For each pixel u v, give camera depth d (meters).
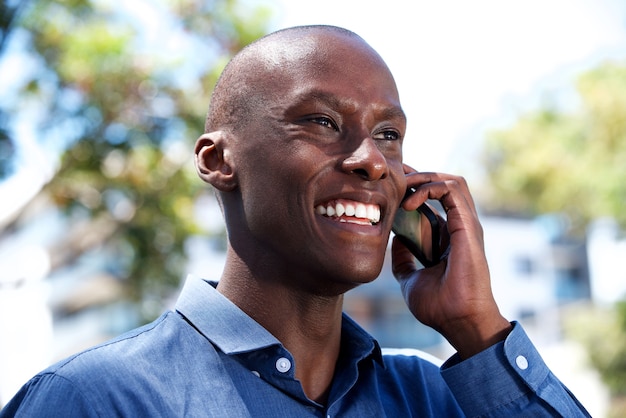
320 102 2.13
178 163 8.41
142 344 2.12
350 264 2.11
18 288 10.02
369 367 2.31
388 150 2.24
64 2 7.90
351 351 2.27
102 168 8.14
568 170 14.55
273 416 2.06
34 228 10.41
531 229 22.80
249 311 2.20
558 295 22.78
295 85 2.14
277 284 2.19
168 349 2.12
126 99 8.05
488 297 2.41
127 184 8.32
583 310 17.55
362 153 2.11
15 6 7.02
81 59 7.75
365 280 2.13
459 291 2.40
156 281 8.66
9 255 10.05
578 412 2.39
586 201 14.51
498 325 2.39
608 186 13.82
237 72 2.24
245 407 2.05
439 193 2.49
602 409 16.23
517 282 23.12
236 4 8.20
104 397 1.99
